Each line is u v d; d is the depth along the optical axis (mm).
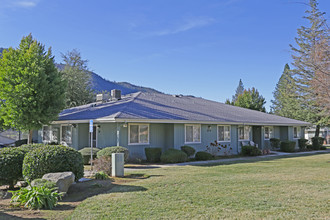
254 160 17484
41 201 6469
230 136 22156
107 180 10102
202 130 20031
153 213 6059
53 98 17656
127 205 6660
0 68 16844
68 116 19422
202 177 10469
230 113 24484
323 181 9664
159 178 10297
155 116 17156
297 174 11273
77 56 41219
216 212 6125
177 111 19875
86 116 17844
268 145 25906
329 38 11930
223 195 7605
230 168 13234
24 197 6711
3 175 8492
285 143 25125
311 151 26703
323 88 12398
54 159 8383
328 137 44344
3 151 8797
